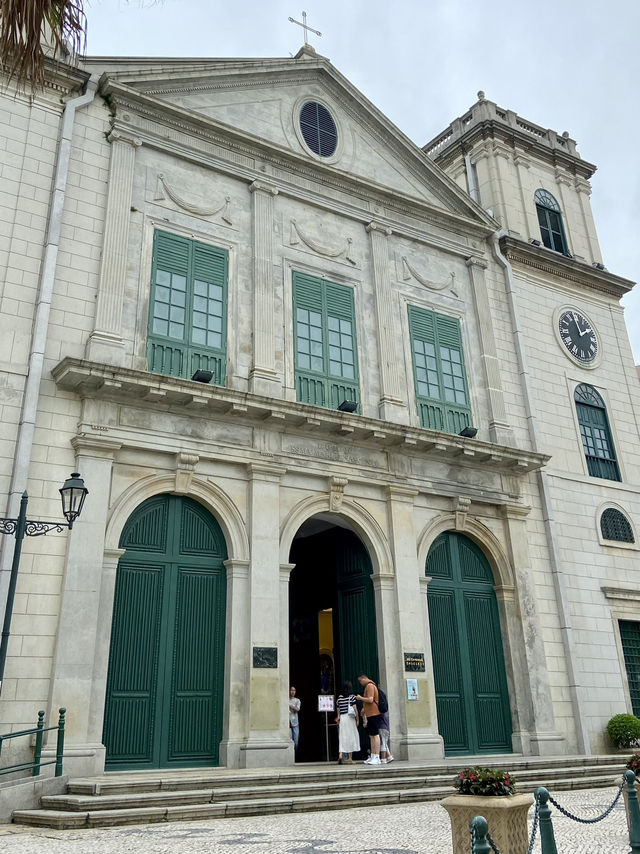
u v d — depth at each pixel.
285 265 15.80
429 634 14.77
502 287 19.56
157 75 15.23
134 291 13.66
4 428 11.57
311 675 17.02
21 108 13.49
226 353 14.38
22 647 10.76
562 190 22.59
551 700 15.88
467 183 21.72
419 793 10.47
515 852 6.05
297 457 14.16
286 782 10.38
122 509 12.21
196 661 12.42
